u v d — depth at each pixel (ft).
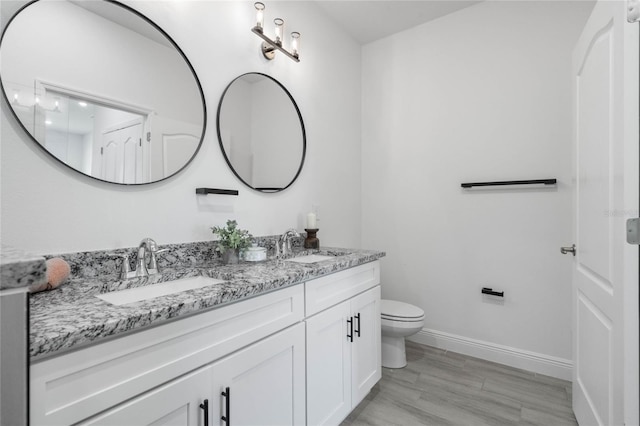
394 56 9.01
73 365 2.11
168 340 2.70
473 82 7.77
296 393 4.11
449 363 7.36
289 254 6.08
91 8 3.90
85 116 3.80
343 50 8.72
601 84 3.98
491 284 7.51
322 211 7.88
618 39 3.42
